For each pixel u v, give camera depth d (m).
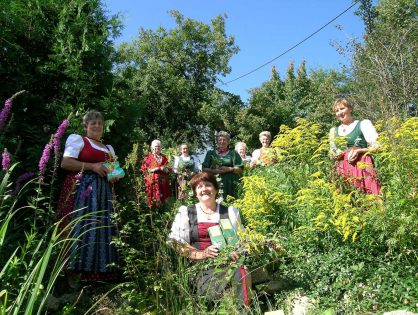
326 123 20.72
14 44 5.02
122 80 5.93
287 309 3.32
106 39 5.80
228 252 3.22
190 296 2.85
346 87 20.66
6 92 5.00
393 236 3.35
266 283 3.62
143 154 4.46
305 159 4.62
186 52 27.70
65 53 5.16
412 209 3.31
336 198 3.62
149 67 24.48
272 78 29.48
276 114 25.91
